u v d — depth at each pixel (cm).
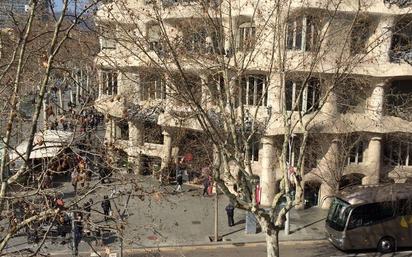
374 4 2758
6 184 977
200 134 3011
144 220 2669
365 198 2505
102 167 1395
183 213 2878
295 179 1845
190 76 2227
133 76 2175
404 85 3072
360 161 3164
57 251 2202
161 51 2175
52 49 936
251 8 2417
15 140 1445
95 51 1577
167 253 2383
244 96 2812
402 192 2541
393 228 2522
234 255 2403
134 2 2609
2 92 1255
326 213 3030
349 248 2477
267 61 2309
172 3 2488
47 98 1420
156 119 2681
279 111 2536
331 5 2453
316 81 2578
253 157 3097
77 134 1436
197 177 3086
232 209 2731
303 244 2595
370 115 2973
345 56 2506
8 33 1306
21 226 1005
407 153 3222
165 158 2611
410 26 2859
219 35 1736
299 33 2381
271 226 1673
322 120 2809
